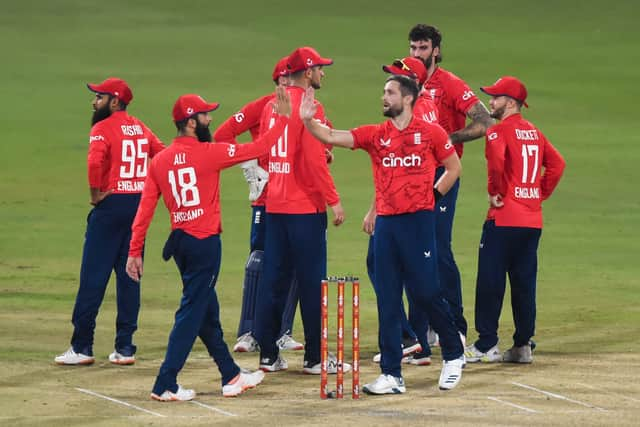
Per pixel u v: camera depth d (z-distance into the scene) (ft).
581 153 277.23
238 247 188.65
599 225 209.05
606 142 289.94
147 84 338.54
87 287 113.50
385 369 101.24
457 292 118.52
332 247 186.80
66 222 207.31
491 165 112.98
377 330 133.49
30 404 96.17
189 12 449.06
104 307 145.89
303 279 109.60
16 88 331.57
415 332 115.55
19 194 231.09
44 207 220.02
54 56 373.40
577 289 157.89
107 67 360.89
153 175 99.09
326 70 360.28
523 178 113.19
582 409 93.66
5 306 143.02
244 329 124.47
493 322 115.75
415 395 100.22
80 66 361.51
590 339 127.03
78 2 453.99
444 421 89.45
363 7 463.01
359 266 172.45
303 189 108.68
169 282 162.40
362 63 373.20
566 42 414.21
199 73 354.95
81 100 321.52
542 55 392.47
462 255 180.04
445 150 100.42
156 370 111.75
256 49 391.65
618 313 142.20
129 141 115.14
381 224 101.09
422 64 113.09
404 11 459.32
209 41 401.90
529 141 113.80
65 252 181.88
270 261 110.73
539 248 188.65
